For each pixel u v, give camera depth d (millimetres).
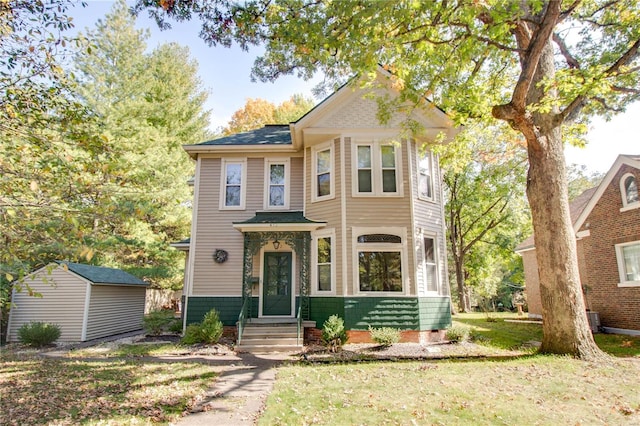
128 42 22297
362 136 12758
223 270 13195
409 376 7027
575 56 12336
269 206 13836
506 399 5484
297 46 8047
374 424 4652
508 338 12336
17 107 5039
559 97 8781
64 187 5121
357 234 11977
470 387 6164
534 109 8320
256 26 7812
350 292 11539
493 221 25609
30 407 5555
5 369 8141
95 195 5281
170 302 23203
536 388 6023
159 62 25781
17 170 5016
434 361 8602
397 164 12617
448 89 10148
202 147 13875
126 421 4977
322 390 6262
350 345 10883
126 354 10133
